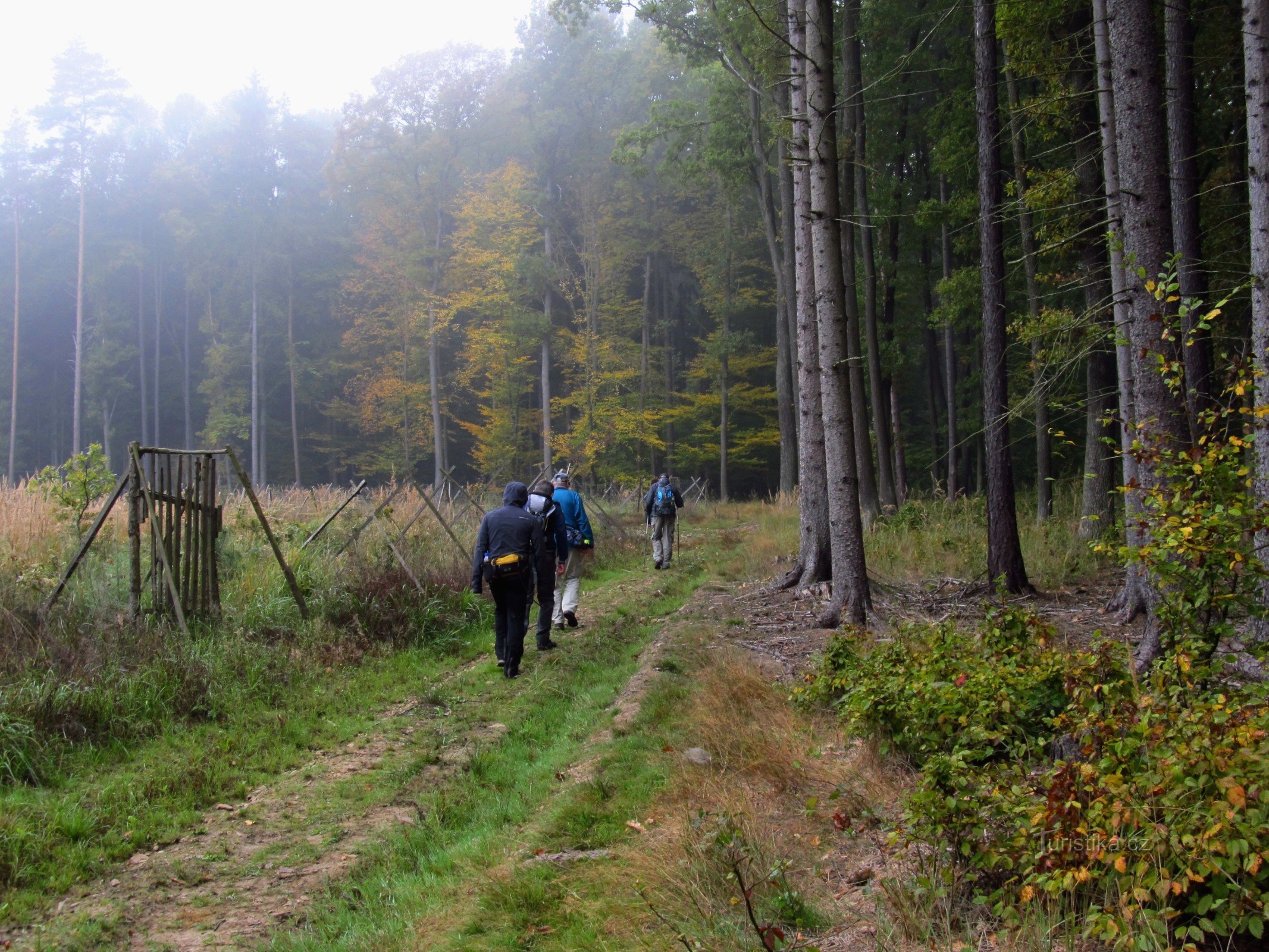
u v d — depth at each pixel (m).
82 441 56.34
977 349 29.16
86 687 6.01
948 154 17.61
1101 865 2.78
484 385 50.62
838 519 9.11
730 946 3.03
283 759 5.80
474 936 3.45
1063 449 26.17
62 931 3.66
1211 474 3.27
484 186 43.62
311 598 9.26
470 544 13.27
